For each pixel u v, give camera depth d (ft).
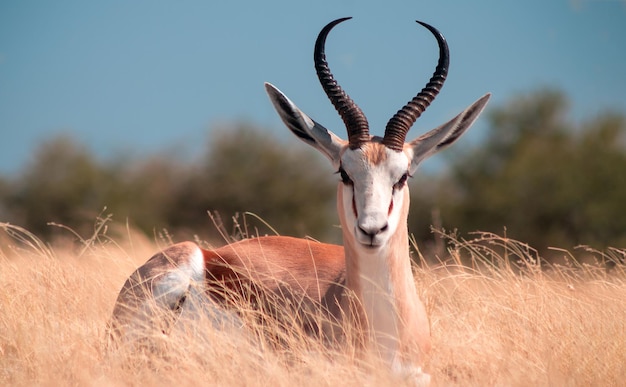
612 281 113.91
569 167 359.05
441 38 84.94
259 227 389.39
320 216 401.49
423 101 83.20
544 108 404.57
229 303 91.56
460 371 86.33
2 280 102.17
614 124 376.27
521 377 78.38
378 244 75.31
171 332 86.94
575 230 350.02
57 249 154.71
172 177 419.95
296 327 84.17
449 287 109.81
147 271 93.30
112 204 396.57
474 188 374.63
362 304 80.53
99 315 100.89
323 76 84.17
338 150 83.87
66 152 435.53
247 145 410.93
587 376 79.51
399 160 79.56
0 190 429.38
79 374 75.87
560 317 93.56
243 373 77.71
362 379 75.87
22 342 80.94
